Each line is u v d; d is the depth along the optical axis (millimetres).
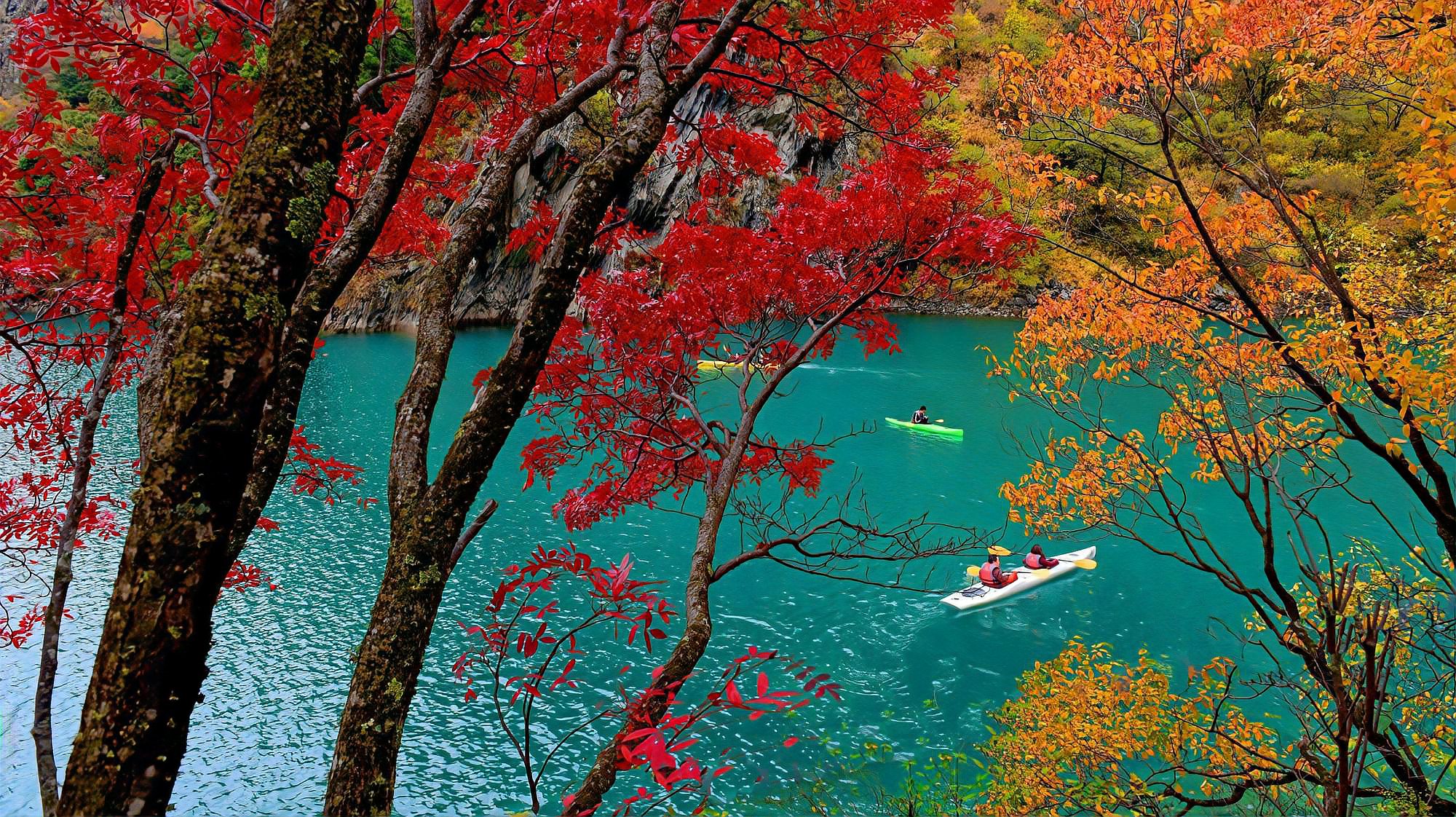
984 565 16781
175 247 5203
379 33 3559
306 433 28672
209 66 4586
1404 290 5348
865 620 15602
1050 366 6656
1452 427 4539
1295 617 5348
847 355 41875
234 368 1583
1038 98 5652
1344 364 4934
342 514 21688
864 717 12492
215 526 1570
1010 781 7199
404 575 2645
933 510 21234
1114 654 14234
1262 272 5844
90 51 4578
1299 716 5355
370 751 2434
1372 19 4789
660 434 6691
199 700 1611
